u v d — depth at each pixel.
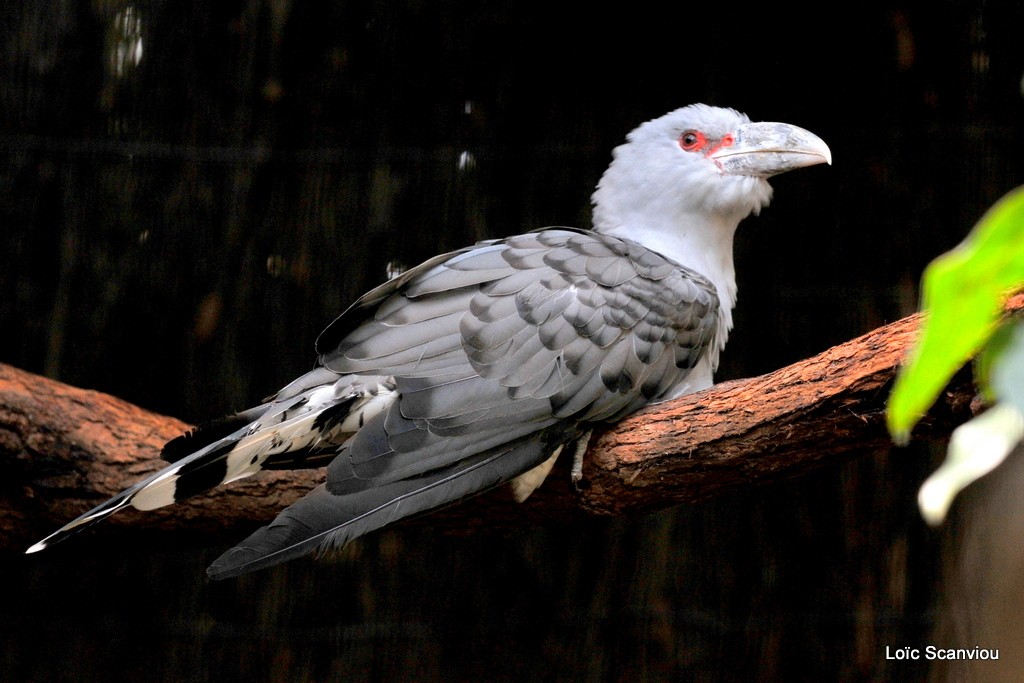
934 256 10.19
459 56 10.55
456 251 7.40
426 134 10.62
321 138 10.59
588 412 6.86
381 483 6.02
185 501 7.28
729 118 8.80
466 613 10.44
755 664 10.11
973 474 2.06
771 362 10.49
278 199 10.55
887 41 10.24
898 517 10.08
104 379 10.46
